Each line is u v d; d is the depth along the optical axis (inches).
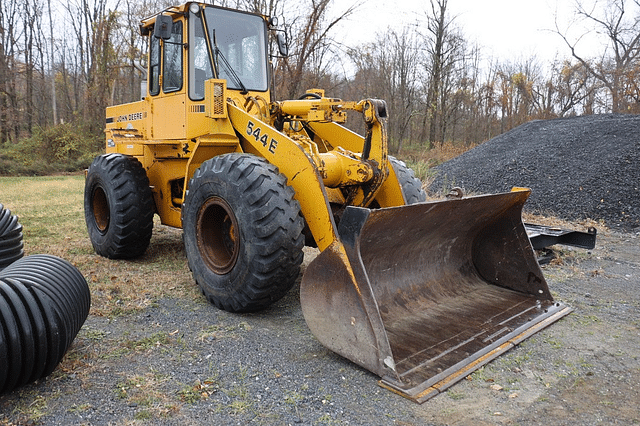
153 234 285.0
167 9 184.1
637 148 392.5
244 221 145.3
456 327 141.0
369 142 162.1
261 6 588.1
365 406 105.7
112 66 972.6
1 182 611.5
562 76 1224.8
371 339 115.8
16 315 102.5
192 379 115.3
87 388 110.0
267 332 143.3
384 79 1058.7
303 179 147.9
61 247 243.6
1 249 164.4
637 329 150.1
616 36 1119.0
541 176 400.8
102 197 230.2
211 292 159.6
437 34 1051.3
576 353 132.7
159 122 205.5
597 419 102.6
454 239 167.5
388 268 148.9
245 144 173.8
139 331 142.2
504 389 113.6
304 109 171.0
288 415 102.0
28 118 1253.1
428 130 1375.5
